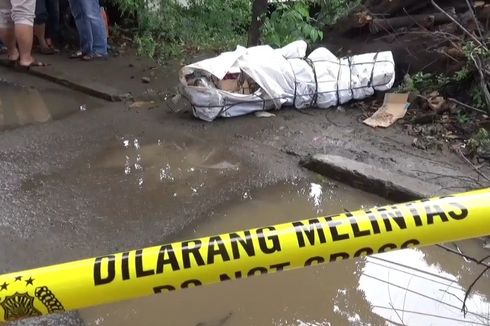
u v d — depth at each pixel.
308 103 5.61
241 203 3.93
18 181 4.21
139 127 5.27
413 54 5.89
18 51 7.23
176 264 1.42
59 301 1.40
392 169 4.31
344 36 6.66
